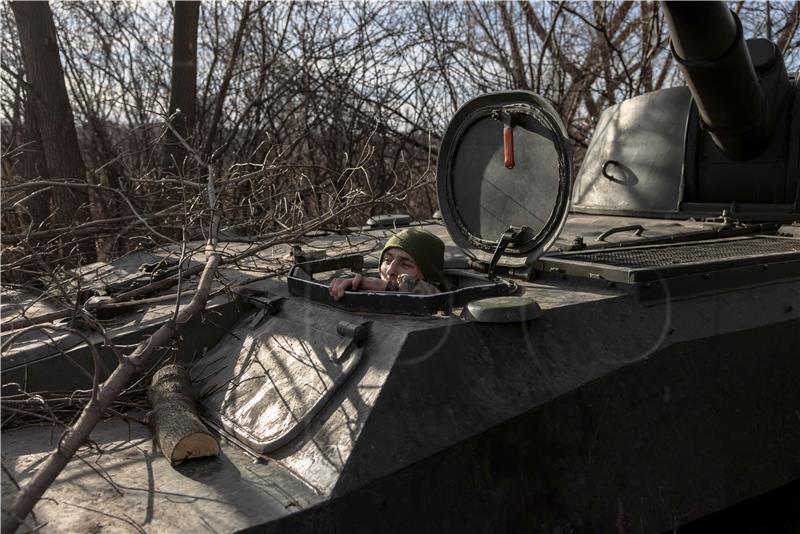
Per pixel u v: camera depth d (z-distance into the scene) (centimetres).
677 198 463
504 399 239
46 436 264
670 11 330
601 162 518
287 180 515
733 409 290
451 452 225
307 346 269
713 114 400
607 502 255
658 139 481
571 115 1145
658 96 492
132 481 223
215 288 340
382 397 226
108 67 1003
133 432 263
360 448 216
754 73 382
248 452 240
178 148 786
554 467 245
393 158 1030
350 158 970
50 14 700
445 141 348
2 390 280
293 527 202
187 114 808
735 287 309
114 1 1001
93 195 778
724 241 373
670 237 384
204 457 236
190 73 805
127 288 352
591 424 253
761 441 299
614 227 413
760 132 416
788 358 311
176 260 399
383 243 420
